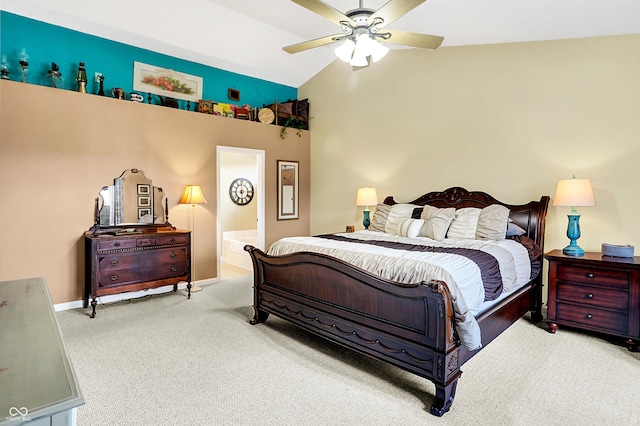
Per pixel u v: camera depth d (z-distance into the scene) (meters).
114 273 3.80
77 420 1.96
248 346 2.95
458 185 4.50
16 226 3.63
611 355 2.79
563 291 3.21
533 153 3.95
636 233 3.39
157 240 4.10
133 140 4.36
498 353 2.82
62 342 1.08
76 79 4.15
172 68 4.93
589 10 2.98
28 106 3.66
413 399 2.19
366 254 2.74
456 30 3.81
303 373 2.50
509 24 3.49
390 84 5.14
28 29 3.86
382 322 2.37
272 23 4.49
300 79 6.17
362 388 2.31
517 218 3.87
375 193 5.07
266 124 5.71
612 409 2.07
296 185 6.13
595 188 3.59
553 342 3.04
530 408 2.08
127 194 4.31
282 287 3.21
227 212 7.20
